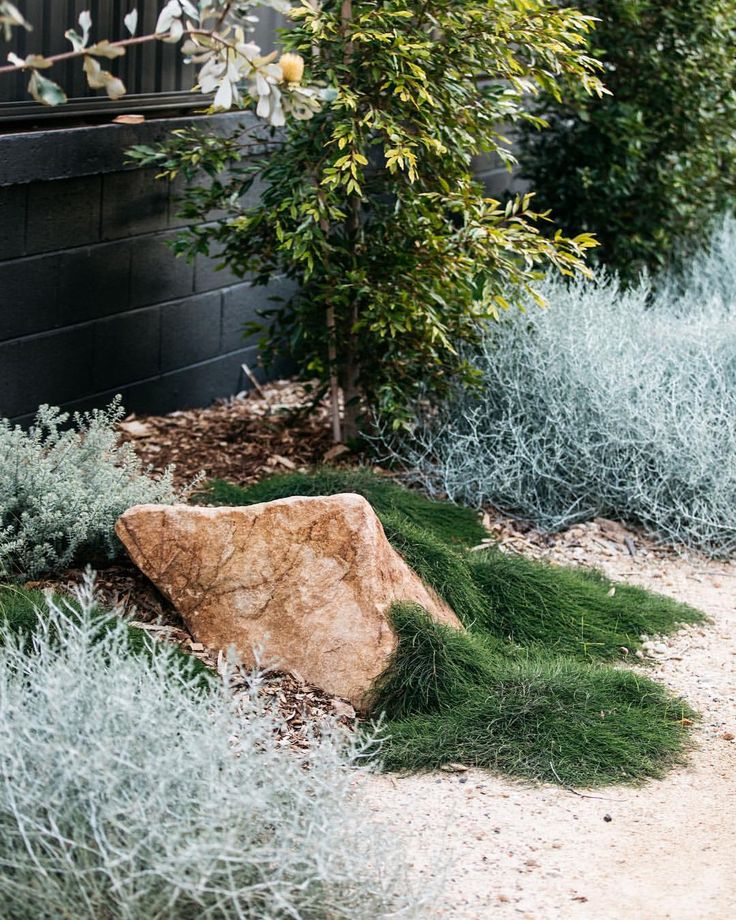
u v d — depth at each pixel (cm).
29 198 573
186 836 258
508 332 648
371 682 414
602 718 409
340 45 554
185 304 690
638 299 741
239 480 600
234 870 257
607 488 614
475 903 304
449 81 572
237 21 301
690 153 838
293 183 568
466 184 607
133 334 656
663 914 305
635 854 337
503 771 380
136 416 672
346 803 292
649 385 622
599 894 313
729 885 321
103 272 627
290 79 301
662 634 498
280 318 641
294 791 277
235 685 409
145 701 281
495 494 613
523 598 495
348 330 628
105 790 262
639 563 575
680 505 593
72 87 583
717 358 664
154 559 434
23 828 251
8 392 585
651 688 434
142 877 251
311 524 431
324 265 583
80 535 450
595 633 488
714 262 873
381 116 548
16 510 465
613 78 835
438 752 385
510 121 639
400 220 600
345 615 422
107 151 602
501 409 640
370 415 638
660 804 367
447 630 436
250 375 738
